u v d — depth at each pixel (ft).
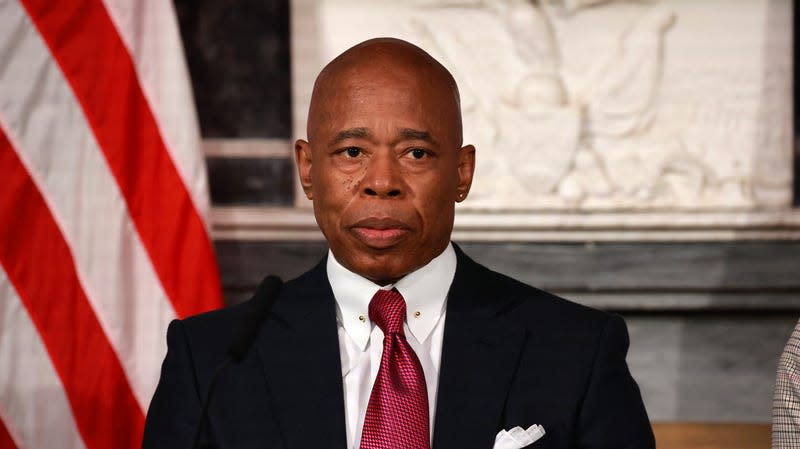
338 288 19.12
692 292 33.81
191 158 30.40
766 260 33.63
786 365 22.44
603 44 33.88
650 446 18.60
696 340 34.27
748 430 33.63
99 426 29.25
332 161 18.04
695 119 33.91
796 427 22.08
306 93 34.45
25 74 29.32
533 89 33.50
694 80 33.94
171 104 30.40
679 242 33.76
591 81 33.91
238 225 34.06
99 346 29.35
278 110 34.50
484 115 33.63
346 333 19.03
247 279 34.04
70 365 29.17
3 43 29.25
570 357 18.57
